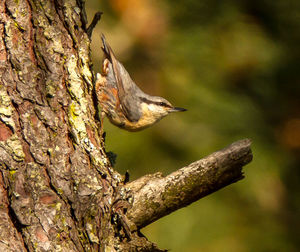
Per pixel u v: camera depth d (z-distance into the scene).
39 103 5.30
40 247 4.93
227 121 10.52
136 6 11.21
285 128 10.65
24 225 4.92
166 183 5.75
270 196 10.15
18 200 4.93
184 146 10.40
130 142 10.41
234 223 9.95
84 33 6.03
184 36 10.95
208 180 5.79
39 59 5.41
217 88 10.79
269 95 10.83
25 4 5.38
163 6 11.19
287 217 10.15
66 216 5.13
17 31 5.31
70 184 5.23
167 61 10.96
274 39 11.02
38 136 5.21
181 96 10.69
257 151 10.20
